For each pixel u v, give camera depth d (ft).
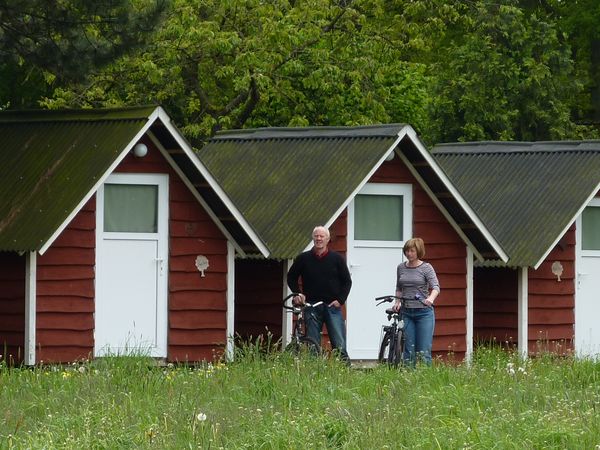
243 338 200.13
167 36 302.45
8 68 338.34
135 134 176.76
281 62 307.99
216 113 315.99
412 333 172.45
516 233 213.25
